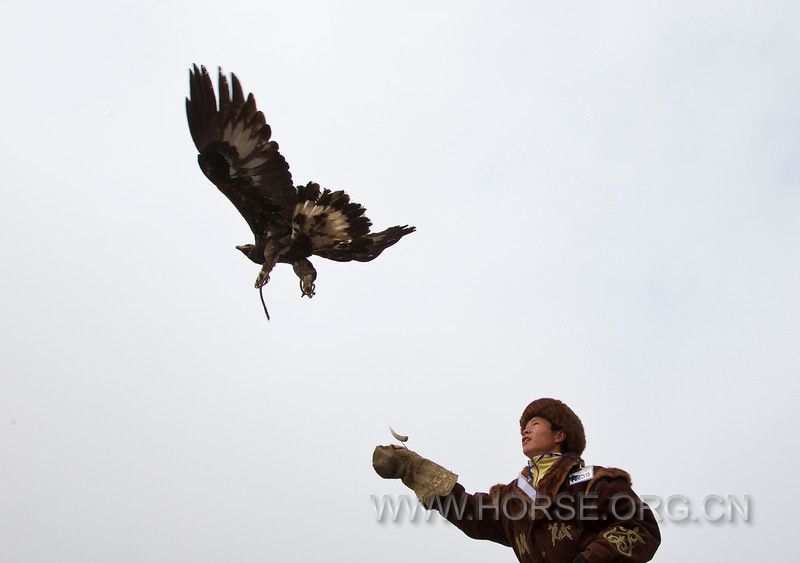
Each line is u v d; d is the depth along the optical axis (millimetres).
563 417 7496
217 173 12953
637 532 6812
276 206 13094
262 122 12750
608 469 7141
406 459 8188
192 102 12758
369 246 13250
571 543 7031
